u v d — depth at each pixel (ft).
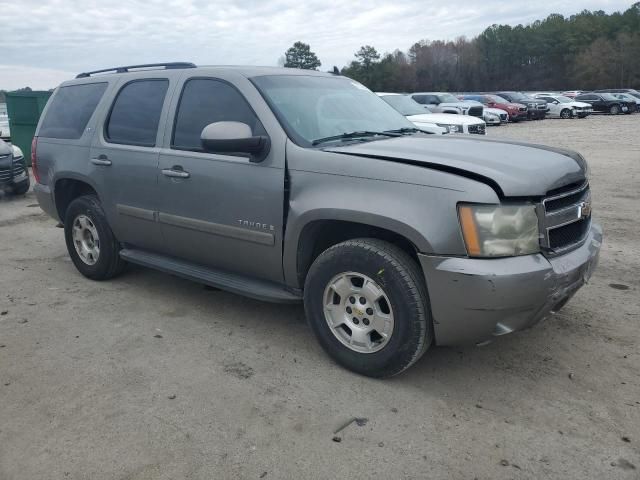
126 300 16.10
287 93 13.41
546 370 11.85
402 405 10.66
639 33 277.44
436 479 8.71
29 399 11.01
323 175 11.44
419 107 46.73
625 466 8.93
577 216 11.32
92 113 16.74
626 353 12.50
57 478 8.82
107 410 10.60
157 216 14.70
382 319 11.07
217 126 12.02
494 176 10.08
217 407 10.66
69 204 18.19
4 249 21.94
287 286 12.79
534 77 308.19
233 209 12.90
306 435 9.80
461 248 9.98
